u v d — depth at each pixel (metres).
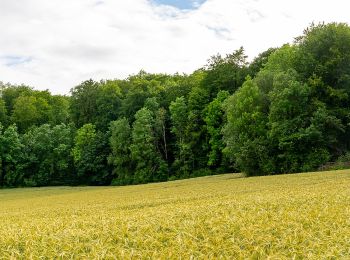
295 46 71.06
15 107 125.75
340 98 57.84
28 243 11.07
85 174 103.31
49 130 107.81
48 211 24.88
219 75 91.75
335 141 56.62
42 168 105.06
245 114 62.91
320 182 28.83
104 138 101.06
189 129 87.81
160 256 9.02
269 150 59.53
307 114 57.78
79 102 115.00
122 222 13.31
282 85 58.97
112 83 119.62
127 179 92.25
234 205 15.84
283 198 16.95
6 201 55.31
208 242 9.90
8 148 104.81
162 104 102.31
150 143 90.75
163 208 18.16
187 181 62.19
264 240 9.66
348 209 13.05
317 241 9.39
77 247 10.36
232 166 77.00
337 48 59.75
